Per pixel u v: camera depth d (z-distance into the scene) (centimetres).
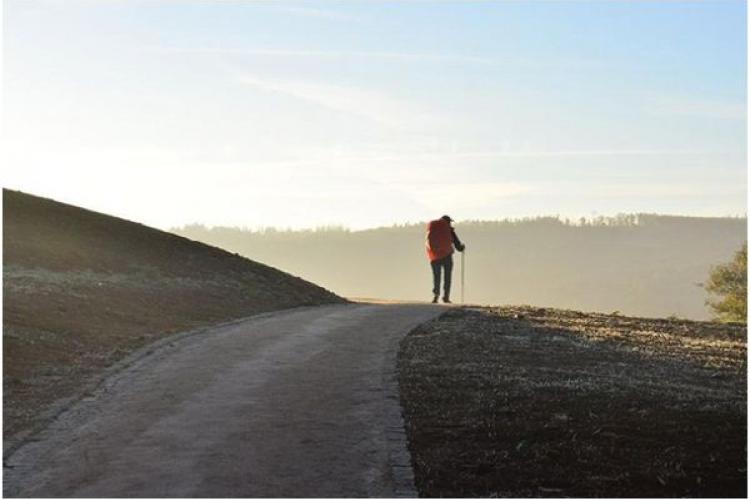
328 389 1578
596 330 2380
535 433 1277
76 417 1438
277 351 1944
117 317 2270
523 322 2488
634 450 1209
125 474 1177
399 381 1609
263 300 2895
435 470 1157
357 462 1198
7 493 1124
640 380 1650
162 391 1591
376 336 2147
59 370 1744
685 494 1074
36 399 1544
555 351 1967
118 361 1842
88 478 1168
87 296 2402
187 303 2598
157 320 2331
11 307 2112
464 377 1623
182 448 1273
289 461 1210
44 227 3034
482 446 1234
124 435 1339
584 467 1152
